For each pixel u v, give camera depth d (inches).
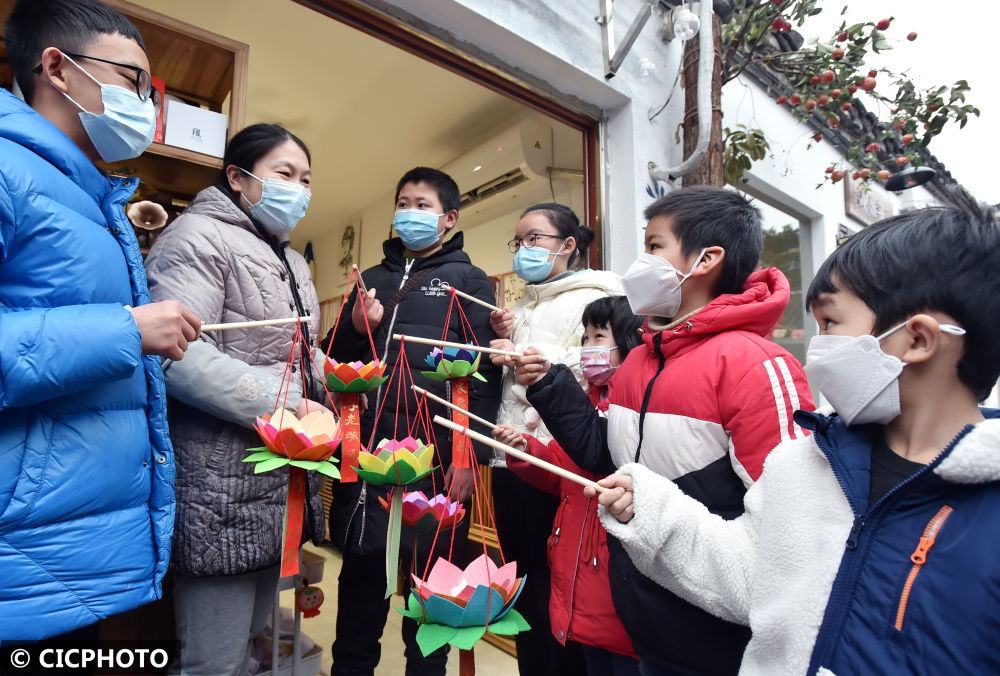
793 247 132.4
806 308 27.9
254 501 41.8
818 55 85.4
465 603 27.5
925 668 20.1
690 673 31.1
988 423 20.6
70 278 29.3
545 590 59.5
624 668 39.7
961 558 20.2
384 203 159.0
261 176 47.4
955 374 22.5
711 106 83.1
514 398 60.2
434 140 129.0
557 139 107.6
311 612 60.9
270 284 45.3
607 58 82.0
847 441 25.7
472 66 74.4
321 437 30.3
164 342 31.2
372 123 122.1
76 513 29.2
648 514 30.1
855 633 22.1
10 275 28.3
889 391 23.3
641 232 84.6
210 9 88.1
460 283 62.1
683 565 29.6
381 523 52.9
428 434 56.4
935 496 21.8
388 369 58.4
